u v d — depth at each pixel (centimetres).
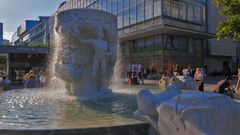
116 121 551
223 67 4850
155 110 536
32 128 488
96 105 801
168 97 584
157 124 516
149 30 3456
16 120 596
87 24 983
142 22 3791
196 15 4100
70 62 979
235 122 461
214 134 449
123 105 794
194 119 458
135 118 572
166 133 493
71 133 482
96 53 976
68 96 984
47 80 1714
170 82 1330
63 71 984
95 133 489
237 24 1689
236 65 5056
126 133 510
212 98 473
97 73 985
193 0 4034
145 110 553
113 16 1052
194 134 455
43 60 3659
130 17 4006
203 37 4125
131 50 4131
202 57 4303
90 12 993
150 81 2677
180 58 3856
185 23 3872
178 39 3862
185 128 466
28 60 3625
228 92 1172
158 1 3544
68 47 990
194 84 1369
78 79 973
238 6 1702
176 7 3722
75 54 978
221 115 459
